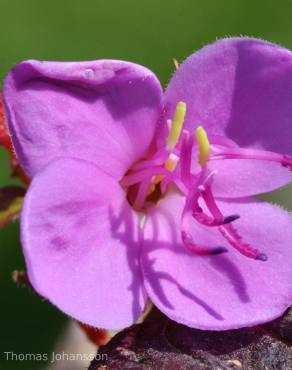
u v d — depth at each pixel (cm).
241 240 9
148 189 10
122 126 10
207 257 10
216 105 10
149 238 10
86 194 9
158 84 9
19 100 9
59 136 9
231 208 10
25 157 9
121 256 10
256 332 10
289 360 9
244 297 9
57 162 9
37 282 9
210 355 9
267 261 10
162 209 10
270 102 10
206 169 9
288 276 9
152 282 9
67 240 9
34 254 9
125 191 10
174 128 9
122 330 10
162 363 9
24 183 10
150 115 10
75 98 9
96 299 9
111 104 9
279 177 10
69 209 9
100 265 9
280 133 10
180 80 10
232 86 10
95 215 9
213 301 9
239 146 10
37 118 9
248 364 9
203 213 9
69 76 9
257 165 10
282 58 9
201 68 10
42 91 9
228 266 10
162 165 10
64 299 9
